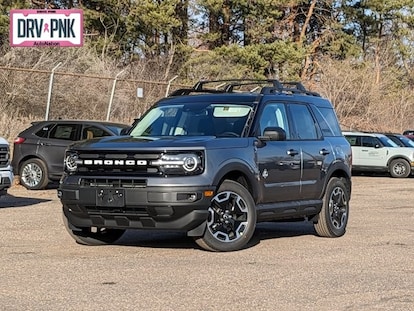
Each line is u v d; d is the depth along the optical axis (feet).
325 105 37.22
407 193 64.18
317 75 153.17
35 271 25.72
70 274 25.22
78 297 21.89
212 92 35.83
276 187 31.63
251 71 134.10
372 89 149.38
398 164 89.71
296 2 143.43
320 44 157.89
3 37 101.30
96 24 129.39
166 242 32.78
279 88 34.55
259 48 135.74
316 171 34.12
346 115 145.79
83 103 82.58
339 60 156.25
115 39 130.31
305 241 33.86
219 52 133.80
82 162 29.17
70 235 31.91
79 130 58.29
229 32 149.28
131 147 28.30
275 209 31.73
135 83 85.97
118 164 28.35
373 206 51.52
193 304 21.17
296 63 139.23
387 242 33.65
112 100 75.46
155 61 126.41
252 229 30.07
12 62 86.94
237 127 31.24
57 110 81.35
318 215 34.83
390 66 173.37
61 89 81.61
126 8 131.44
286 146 32.50
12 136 71.72
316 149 34.37
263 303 21.43
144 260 27.96
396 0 162.50
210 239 29.12
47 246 31.30
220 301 21.57
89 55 98.27
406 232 37.24
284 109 33.76
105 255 29.09
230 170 29.17
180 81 122.11
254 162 30.45
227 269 26.27
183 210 27.76
